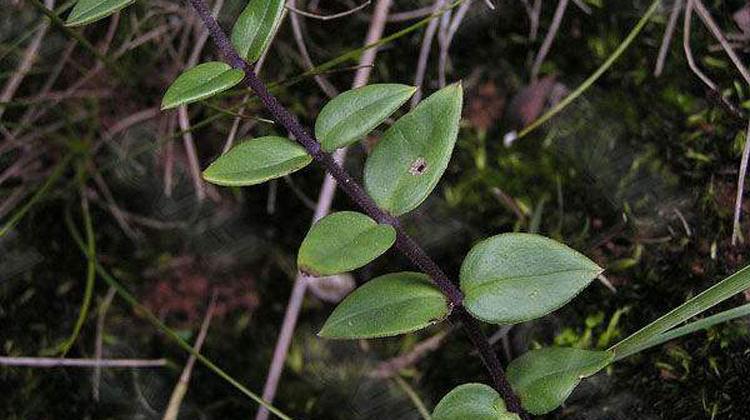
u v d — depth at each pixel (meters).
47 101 0.48
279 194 0.48
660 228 0.44
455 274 0.46
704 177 0.44
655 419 0.42
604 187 0.45
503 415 0.38
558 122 0.46
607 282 0.43
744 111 0.44
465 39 0.47
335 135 0.37
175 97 0.37
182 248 0.48
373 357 0.46
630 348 0.38
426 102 0.38
